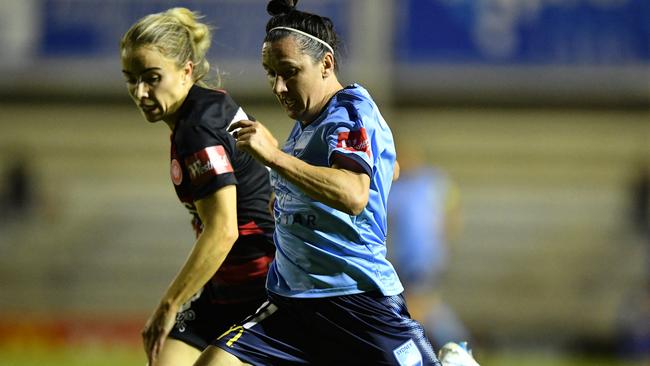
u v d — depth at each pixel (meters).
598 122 63.44
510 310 54.69
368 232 13.75
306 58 13.45
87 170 64.94
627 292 52.19
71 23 62.09
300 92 13.55
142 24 14.95
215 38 60.62
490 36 61.47
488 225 61.19
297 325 14.22
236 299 15.73
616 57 60.84
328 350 14.19
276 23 13.61
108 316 51.97
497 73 61.81
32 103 64.62
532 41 61.16
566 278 56.47
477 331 51.62
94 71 62.44
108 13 61.84
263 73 60.88
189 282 14.29
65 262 58.56
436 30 61.72
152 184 64.62
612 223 60.38
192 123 14.73
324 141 13.36
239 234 15.49
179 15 15.25
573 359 47.56
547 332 50.34
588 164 63.59
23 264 58.22
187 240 61.03
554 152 63.62
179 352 15.67
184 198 15.16
